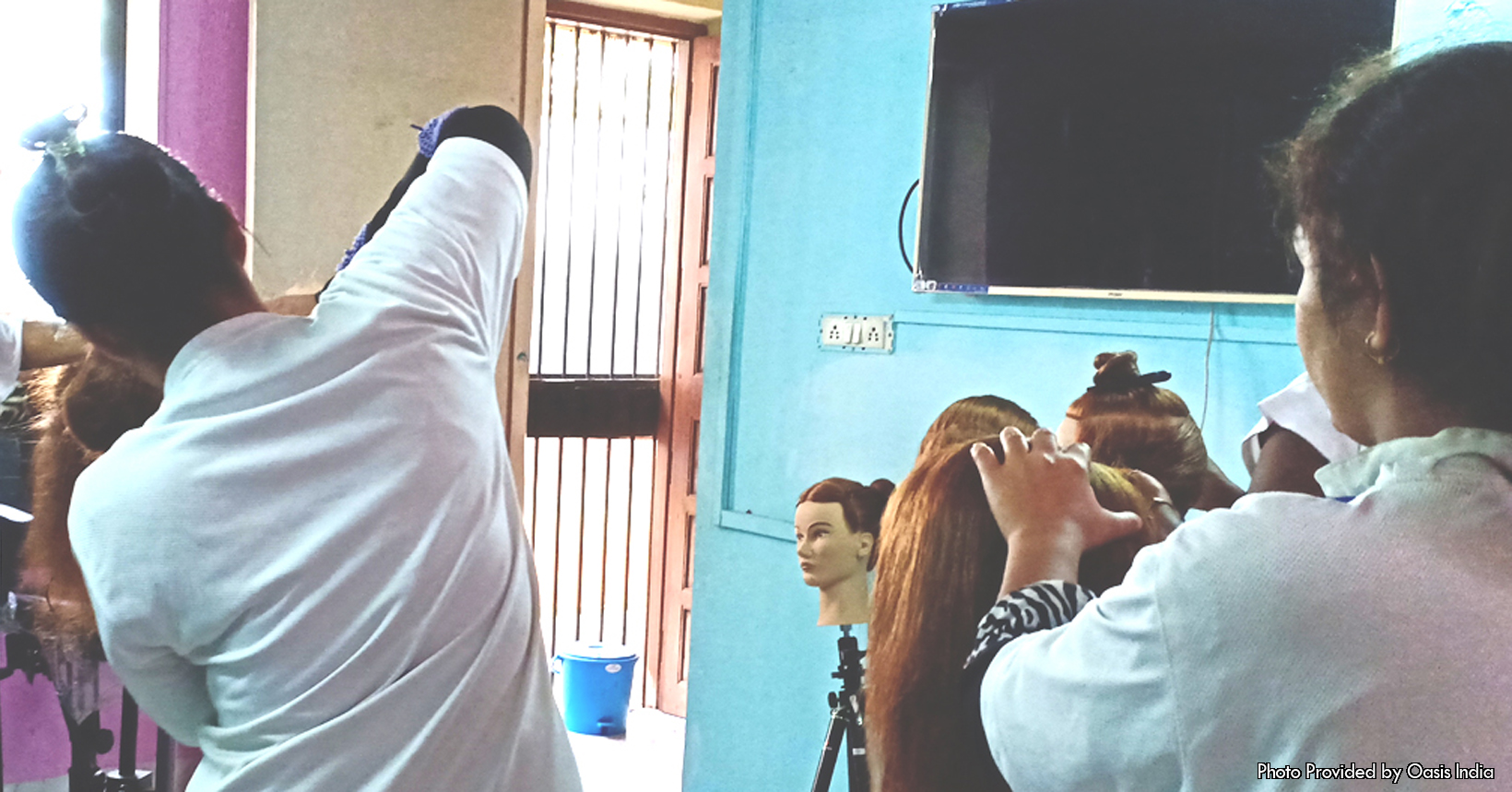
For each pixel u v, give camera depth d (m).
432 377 1.12
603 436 4.05
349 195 3.23
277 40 3.08
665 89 4.07
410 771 1.05
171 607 1.04
